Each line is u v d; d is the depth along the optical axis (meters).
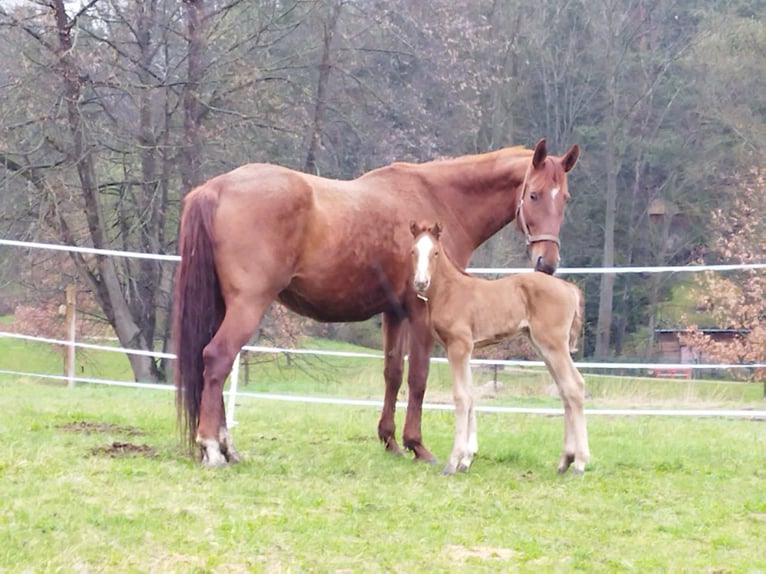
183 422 6.08
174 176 16.03
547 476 5.72
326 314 6.05
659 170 26.50
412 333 6.12
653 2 25.59
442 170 6.45
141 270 16.84
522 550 4.28
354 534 4.40
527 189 6.23
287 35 16.17
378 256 5.99
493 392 13.32
